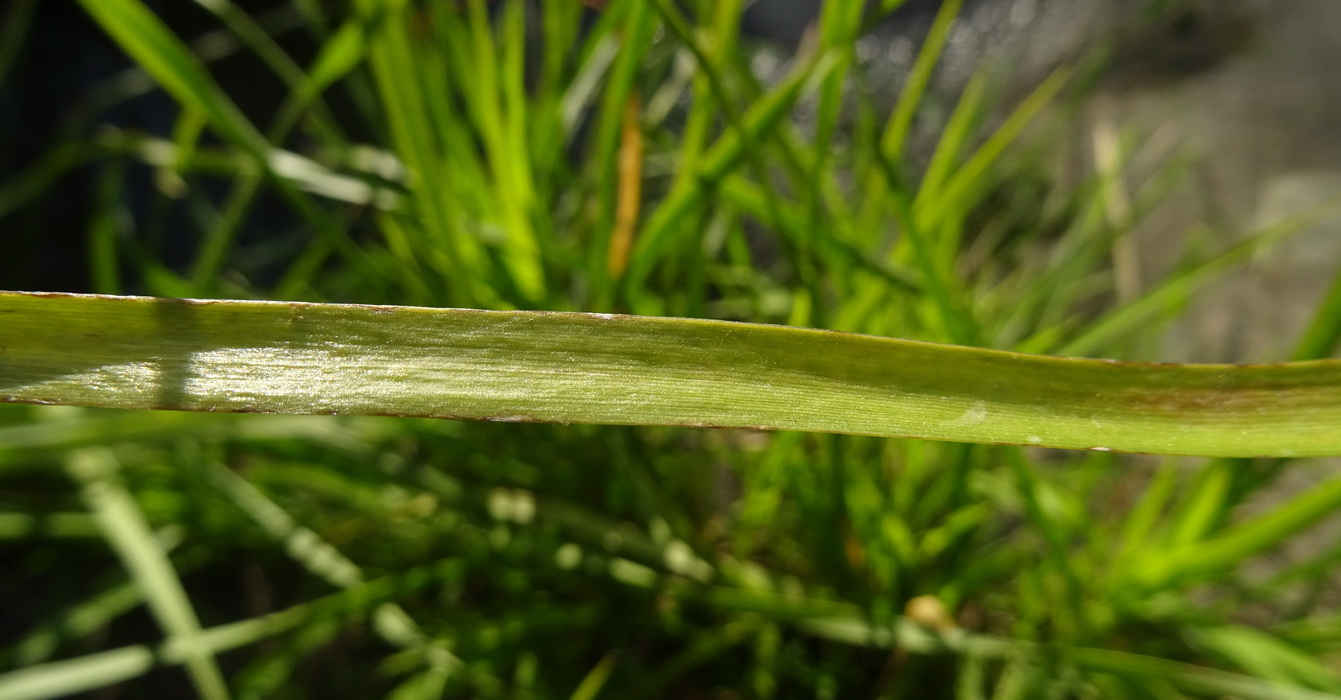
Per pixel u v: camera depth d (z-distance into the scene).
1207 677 0.17
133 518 0.21
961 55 0.69
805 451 0.23
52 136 0.45
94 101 0.37
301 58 0.54
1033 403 0.10
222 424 0.19
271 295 0.29
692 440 0.27
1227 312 0.38
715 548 0.27
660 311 0.22
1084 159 0.49
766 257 0.44
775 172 0.36
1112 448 0.10
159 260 0.43
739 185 0.19
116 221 0.29
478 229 0.21
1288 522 0.16
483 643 0.22
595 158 0.28
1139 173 0.48
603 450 0.23
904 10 0.76
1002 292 0.36
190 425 0.18
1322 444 0.10
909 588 0.22
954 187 0.22
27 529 0.24
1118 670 0.18
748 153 0.17
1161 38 0.55
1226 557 0.18
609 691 0.24
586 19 0.48
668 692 0.26
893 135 0.20
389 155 0.26
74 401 0.10
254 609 0.31
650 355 0.10
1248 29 0.52
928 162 0.51
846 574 0.22
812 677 0.24
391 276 0.28
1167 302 0.28
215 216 0.36
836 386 0.10
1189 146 0.45
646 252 0.19
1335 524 0.29
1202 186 0.45
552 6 0.20
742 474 0.27
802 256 0.18
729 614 0.24
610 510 0.25
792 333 0.10
